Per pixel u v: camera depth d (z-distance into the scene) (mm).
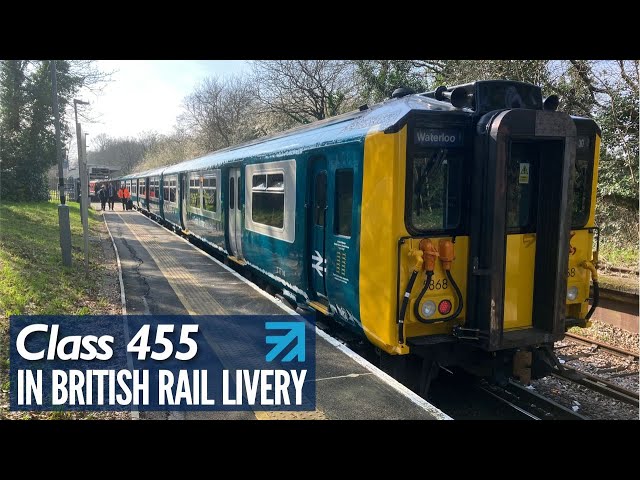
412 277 4902
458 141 5129
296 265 7746
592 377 6840
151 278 10688
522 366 5547
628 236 13922
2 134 25297
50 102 24531
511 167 5344
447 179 5184
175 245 16109
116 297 9133
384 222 5047
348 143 5848
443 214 5184
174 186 20109
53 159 26656
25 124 25656
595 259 6066
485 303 5023
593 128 5852
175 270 11617
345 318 6289
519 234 5398
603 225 14500
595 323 9445
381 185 5090
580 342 8539
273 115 31094
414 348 5250
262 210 9367
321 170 6879
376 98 23203
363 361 5879
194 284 10070
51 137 25734
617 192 13844
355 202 5676
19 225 16203
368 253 5371
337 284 6277
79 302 8695
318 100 27766
